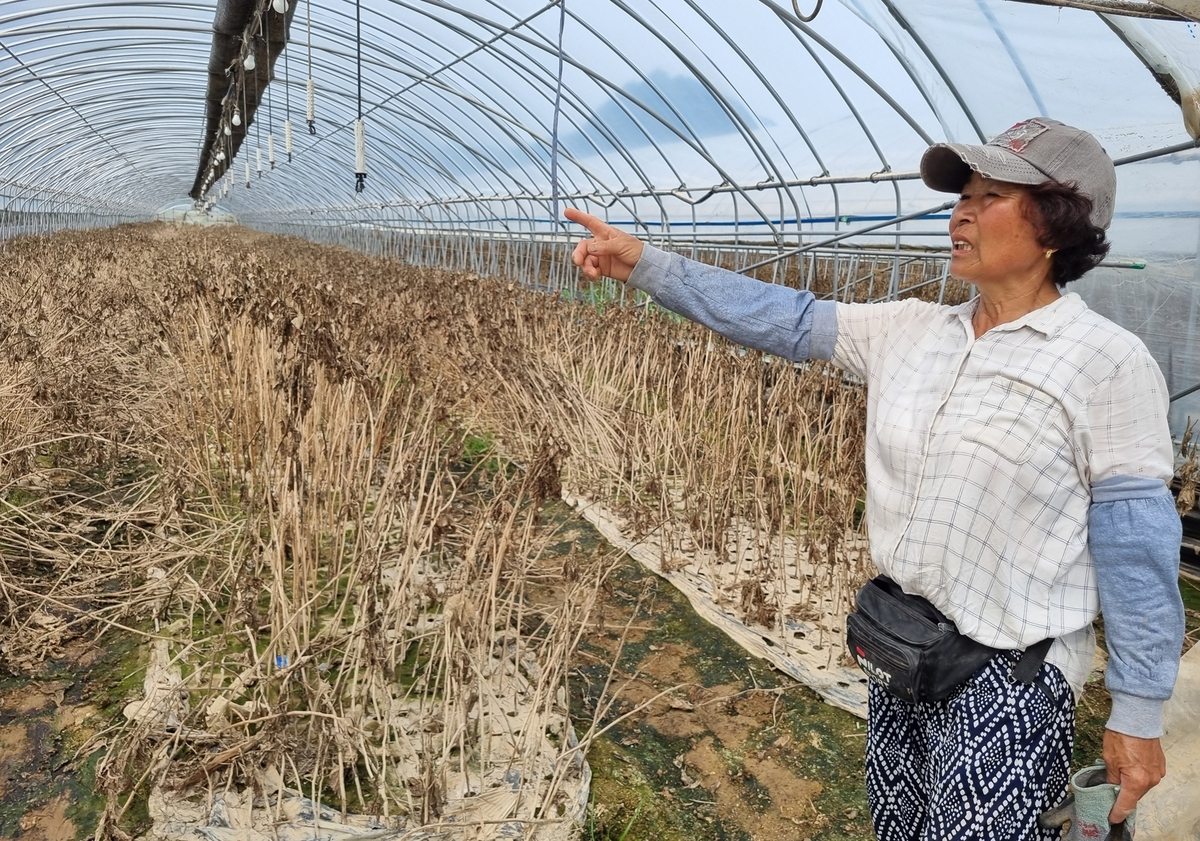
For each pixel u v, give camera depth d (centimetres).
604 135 1105
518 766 279
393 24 1076
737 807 283
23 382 533
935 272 1175
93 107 1806
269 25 830
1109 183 156
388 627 324
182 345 617
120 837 241
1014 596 162
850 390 497
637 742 312
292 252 2045
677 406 584
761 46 730
